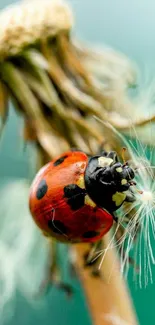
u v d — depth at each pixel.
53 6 0.07
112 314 0.07
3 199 0.08
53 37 0.07
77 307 0.08
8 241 0.08
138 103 0.07
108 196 0.06
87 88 0.07
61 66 0.07
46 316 0.08
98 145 0.07
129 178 0.06
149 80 0.07
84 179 0.07
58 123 0.07
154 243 0.06
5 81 0.07
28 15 0.07
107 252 0.07
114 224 0.07
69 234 0.07
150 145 0.07
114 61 0.07
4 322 0.08
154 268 0.07
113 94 0.07
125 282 0.07
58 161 0.07
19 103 0.07
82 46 0.07
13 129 0.08
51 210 0.07
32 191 0.07
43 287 0.07
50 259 0.07
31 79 0.07
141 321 0.08
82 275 0.07
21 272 0.08
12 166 0.08
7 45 0.07
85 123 0.07
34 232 0.08
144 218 0.06
